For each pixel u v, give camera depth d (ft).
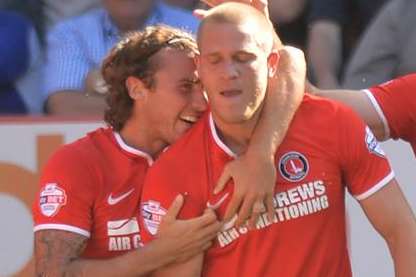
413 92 35.27
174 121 34.12
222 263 32.24
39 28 53.47
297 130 32.27
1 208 48.52
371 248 48.75
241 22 30.99
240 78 30.86
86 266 33.17
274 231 31.76
